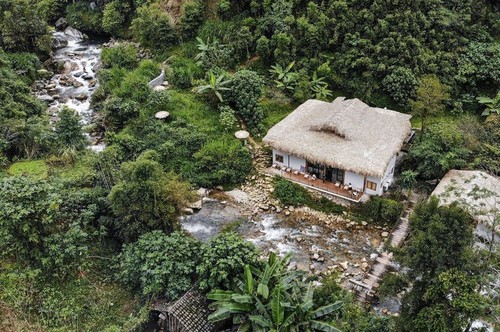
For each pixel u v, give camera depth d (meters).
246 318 20.25
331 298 21.17
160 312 21.27
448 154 30.20
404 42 39.59
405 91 38.62
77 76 47.78
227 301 20.55
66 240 22.16
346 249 27.97
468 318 16.52
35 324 20.19
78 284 22.56
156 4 51.47
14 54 46.56
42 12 55.59
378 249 27.78
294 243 28.50
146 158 26.44
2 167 31.44
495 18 42.16
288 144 31.62
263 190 32.41
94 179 28.78
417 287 17.52
